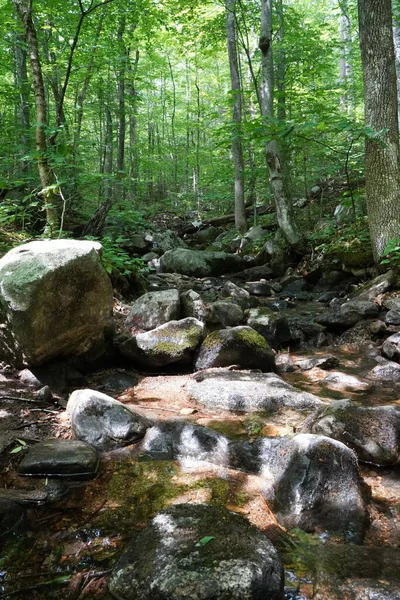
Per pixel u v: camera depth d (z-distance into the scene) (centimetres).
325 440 263
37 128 604
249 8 1391
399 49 1041
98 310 423
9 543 214
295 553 208
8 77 1631
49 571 196
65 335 395
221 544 190
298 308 780
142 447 305
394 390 428
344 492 243
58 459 270
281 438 295
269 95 1089
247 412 371
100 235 996
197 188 2077
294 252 1042
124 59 1145
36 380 380
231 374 431
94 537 219
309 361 503
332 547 212
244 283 968
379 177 726
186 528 202
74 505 245
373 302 627
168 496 253
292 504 240
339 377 455
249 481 270
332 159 1113
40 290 362
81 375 418
